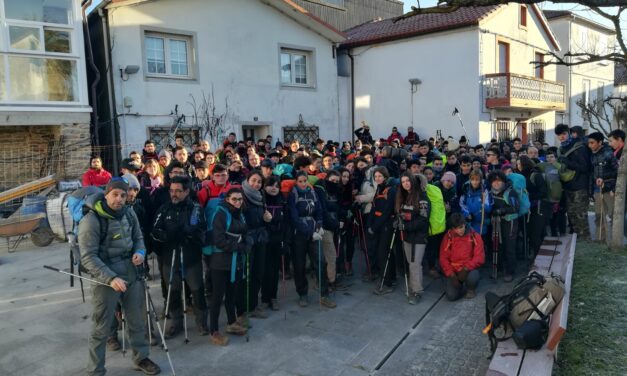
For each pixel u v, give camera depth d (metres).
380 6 27.80
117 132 12.38
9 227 8.31
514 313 4.04
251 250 5.30
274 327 5.28
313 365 4.43
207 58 13.99
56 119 10.73
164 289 5.04
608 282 5.70
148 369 4.24
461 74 16.52
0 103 10.07
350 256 7.10
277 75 15.70
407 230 5.93
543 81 18.67
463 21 16.14
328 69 17.30
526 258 7.66
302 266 5.80
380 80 18.39
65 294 6.27
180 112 13.48
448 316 5.59
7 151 11.45
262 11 15.20
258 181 5.26
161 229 4.62
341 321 5.45
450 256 6.08
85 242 3.80
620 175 6.92
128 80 12.55
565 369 3.88
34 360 4.54
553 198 7.27
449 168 8.55
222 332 5.12
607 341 4.27
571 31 23.39
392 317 5.57
